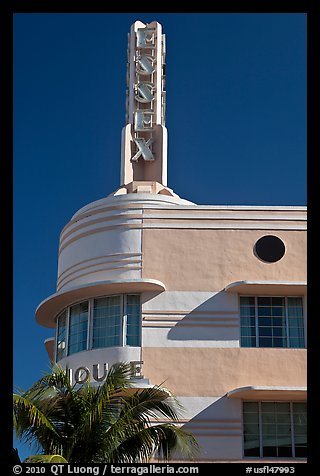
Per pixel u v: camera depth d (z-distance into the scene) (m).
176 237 29.89
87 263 30.23
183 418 27.38
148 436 20.73
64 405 21.56
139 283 28.59
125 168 33.91
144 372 27.97
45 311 30.81
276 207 30.31
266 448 27.25
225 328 28.70
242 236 29.92
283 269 29.56
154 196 30.97
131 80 35.66
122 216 30.27
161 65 36.12
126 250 29.78
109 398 21.50
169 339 28.48
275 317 28.98
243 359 28.31
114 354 28.25
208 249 29.73
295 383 28.08
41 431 20.78
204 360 28.27
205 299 29.06
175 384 27.88
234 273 29.47
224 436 27.19
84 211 31.77
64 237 31.88
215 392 27.84
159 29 36.41
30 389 21.31
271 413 27.78
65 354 29.44
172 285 29.23
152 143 34.50
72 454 20.80
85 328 29.22
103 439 20.72
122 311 28.86
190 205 30.33
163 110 35.62
